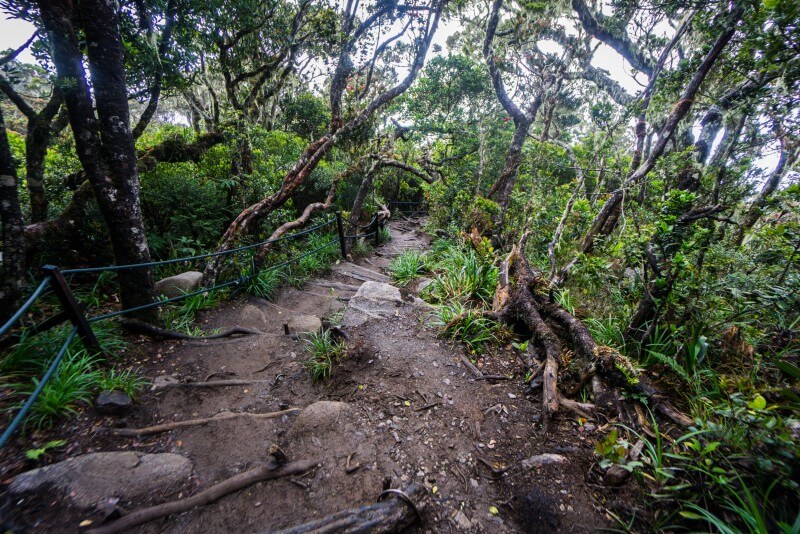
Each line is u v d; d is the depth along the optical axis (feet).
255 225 19.74
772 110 13.26
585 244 16.55
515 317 13.19
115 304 13.82
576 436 8.17
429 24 24.62
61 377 8.27
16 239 9.50
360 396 9.72
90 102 10.21
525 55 32.63
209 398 9.52
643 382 8.82
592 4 27.89
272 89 27.68
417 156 48.39
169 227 18.94
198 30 18.07
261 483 6.89
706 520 5.76
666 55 19.75
